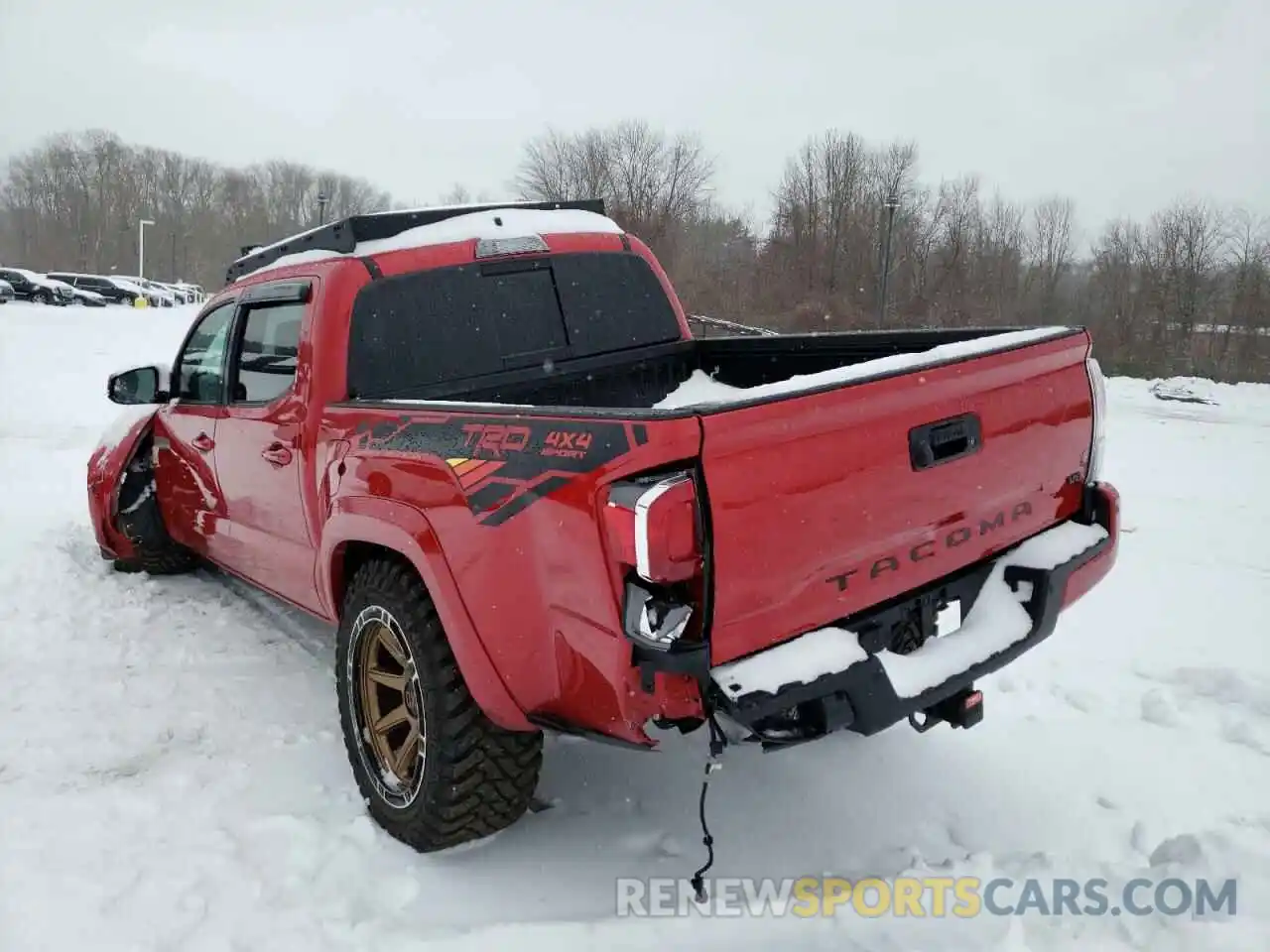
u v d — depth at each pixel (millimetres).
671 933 2658
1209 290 53656
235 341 4352
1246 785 3438
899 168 62031
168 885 2873
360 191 128375
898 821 3240
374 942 2627
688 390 4699
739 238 62781
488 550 2613
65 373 18578
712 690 2309
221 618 5168
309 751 3725
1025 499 3109
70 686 4277
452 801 2865
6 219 115250
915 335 3961
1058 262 62844
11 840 3092
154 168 117938
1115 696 4180
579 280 4352
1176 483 10016
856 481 2547
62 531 6859
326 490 3422
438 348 3855
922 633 2926
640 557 2229
